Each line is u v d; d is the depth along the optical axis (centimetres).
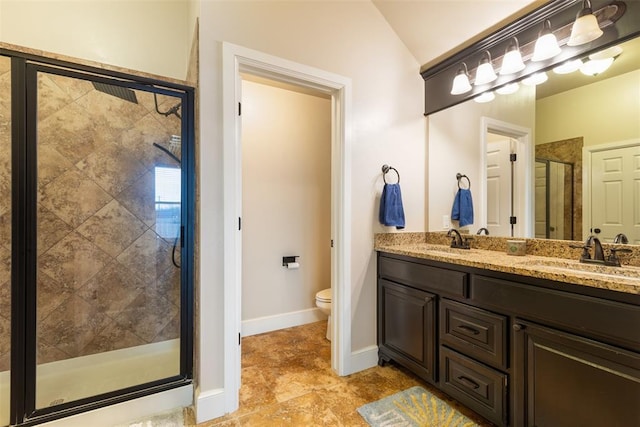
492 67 188
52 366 194
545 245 172
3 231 183
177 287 223
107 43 215
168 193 216
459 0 190
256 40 171
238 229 171
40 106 190
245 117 270
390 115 220
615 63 147
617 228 147
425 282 178
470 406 154
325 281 313
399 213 211
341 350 201
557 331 119
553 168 172
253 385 189
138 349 218
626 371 101
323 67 192
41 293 195
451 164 224
